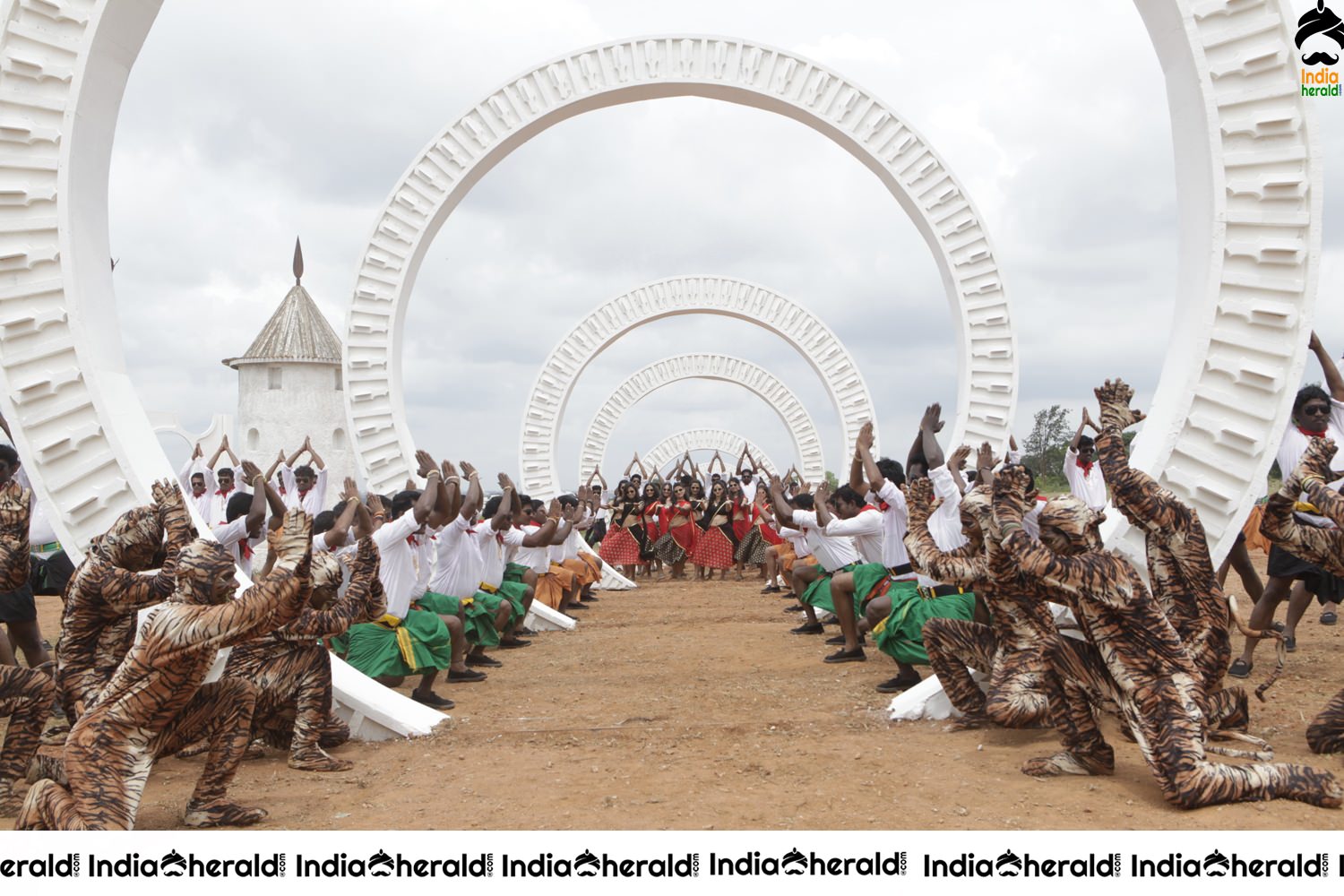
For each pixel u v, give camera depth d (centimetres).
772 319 1945
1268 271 539
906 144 1095
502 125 1105
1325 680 615
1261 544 1054
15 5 545
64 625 434
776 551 1470
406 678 778
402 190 1114
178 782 482
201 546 382
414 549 715
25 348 541
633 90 1094
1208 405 551
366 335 1116
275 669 502
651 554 1830
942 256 1100
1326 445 479
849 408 1920
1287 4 534
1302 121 532
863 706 624
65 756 362
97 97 566
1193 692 398
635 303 1936
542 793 435
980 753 485
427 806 422
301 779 482
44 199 546
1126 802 397
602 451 2656
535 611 1091
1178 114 580
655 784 444
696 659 862
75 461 550
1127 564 407
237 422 3034
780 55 1096
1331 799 381
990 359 1088
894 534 727
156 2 570
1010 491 439
